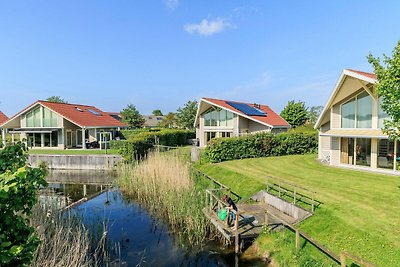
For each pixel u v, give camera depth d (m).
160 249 10.70
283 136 27.23
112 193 18.78
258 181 16.03
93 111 45.34
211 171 20.34
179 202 13.70
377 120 17.30
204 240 11.25
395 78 9.53
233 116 32.59
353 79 17.34
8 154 3.85
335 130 19.59
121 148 27.17
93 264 9.30
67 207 14.80
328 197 12.12
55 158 28.11
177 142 41.41
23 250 3.45
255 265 9.21
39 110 35.75
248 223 11.17
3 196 2.89
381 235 8.43
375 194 12.24
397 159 16.72
